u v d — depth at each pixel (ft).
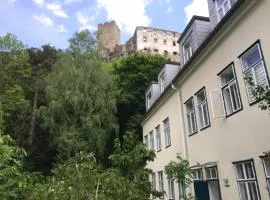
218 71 32.53
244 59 28.07
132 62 102.32
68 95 73.36
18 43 89.20
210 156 34.40
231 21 28.96
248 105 26.73
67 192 17.02
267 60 24.20
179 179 31.22
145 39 239.30
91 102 74.69
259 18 25.22
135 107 97.81
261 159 24.70
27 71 88.79
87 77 77.25
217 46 32.63
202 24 41.16
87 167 19.11
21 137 81.76
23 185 16.97
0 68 82.79
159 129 59.16
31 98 94.48
